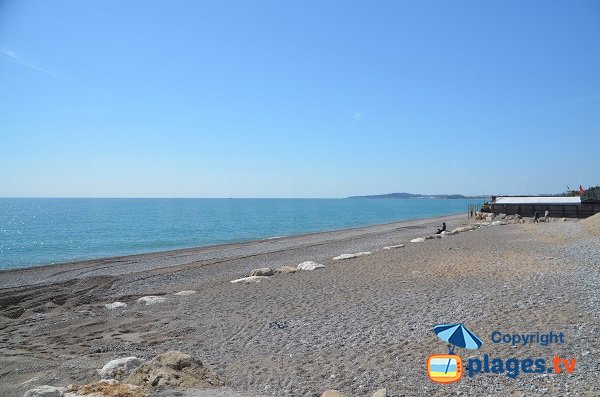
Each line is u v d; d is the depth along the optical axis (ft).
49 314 51.21
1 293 65.82
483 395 22.34
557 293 43.21
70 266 95.66
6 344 38.42
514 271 57.88
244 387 25.58
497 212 216.33
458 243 97.86
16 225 253.03
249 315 43.98
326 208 576.61
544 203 205.98
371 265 71.67
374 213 426.51
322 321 39.52
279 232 203.72
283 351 32.07
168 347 35.40
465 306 40.57
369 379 25.43
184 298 55.16
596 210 193.57
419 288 50.78
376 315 40.09
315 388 24.75
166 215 369.71
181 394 21.98
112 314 48.67
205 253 115.14
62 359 33.32
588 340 29.01
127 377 26.32
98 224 259.19
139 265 95.61
